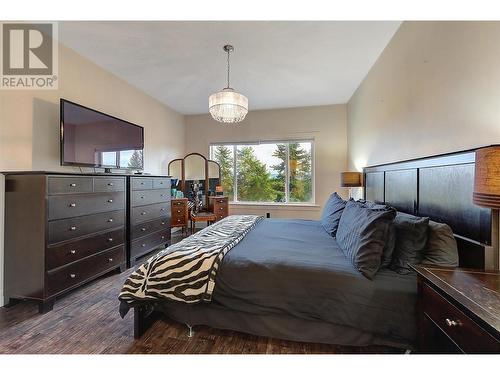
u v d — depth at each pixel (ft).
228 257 5.34
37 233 6.23
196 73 10.37
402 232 4.82
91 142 8.61
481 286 3.15
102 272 8.02
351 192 13.28
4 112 6.75
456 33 4.74
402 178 6.72
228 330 5.44
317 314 4.58
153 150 13.44
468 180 4.27
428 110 5.74
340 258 5.33
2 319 5.93
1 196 6.45
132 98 11.70
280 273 4.79
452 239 4.33
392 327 4.25
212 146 16.53
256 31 7.41
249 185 16.01
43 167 7.67
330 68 9.89
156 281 5.08
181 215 13.94
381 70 8.71
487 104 4.03
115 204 8.63
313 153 14.84
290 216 15.12
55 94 8.02
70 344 5.03
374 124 9.49
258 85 11.62
